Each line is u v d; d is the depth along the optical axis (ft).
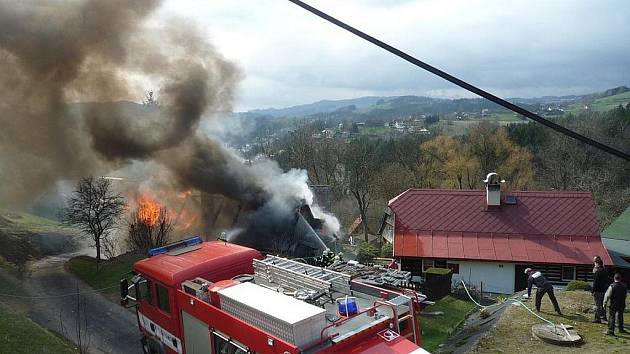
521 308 46.75
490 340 39.75
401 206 86.94
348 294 28.96
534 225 80.38
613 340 37.60
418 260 79.51
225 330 26.84
